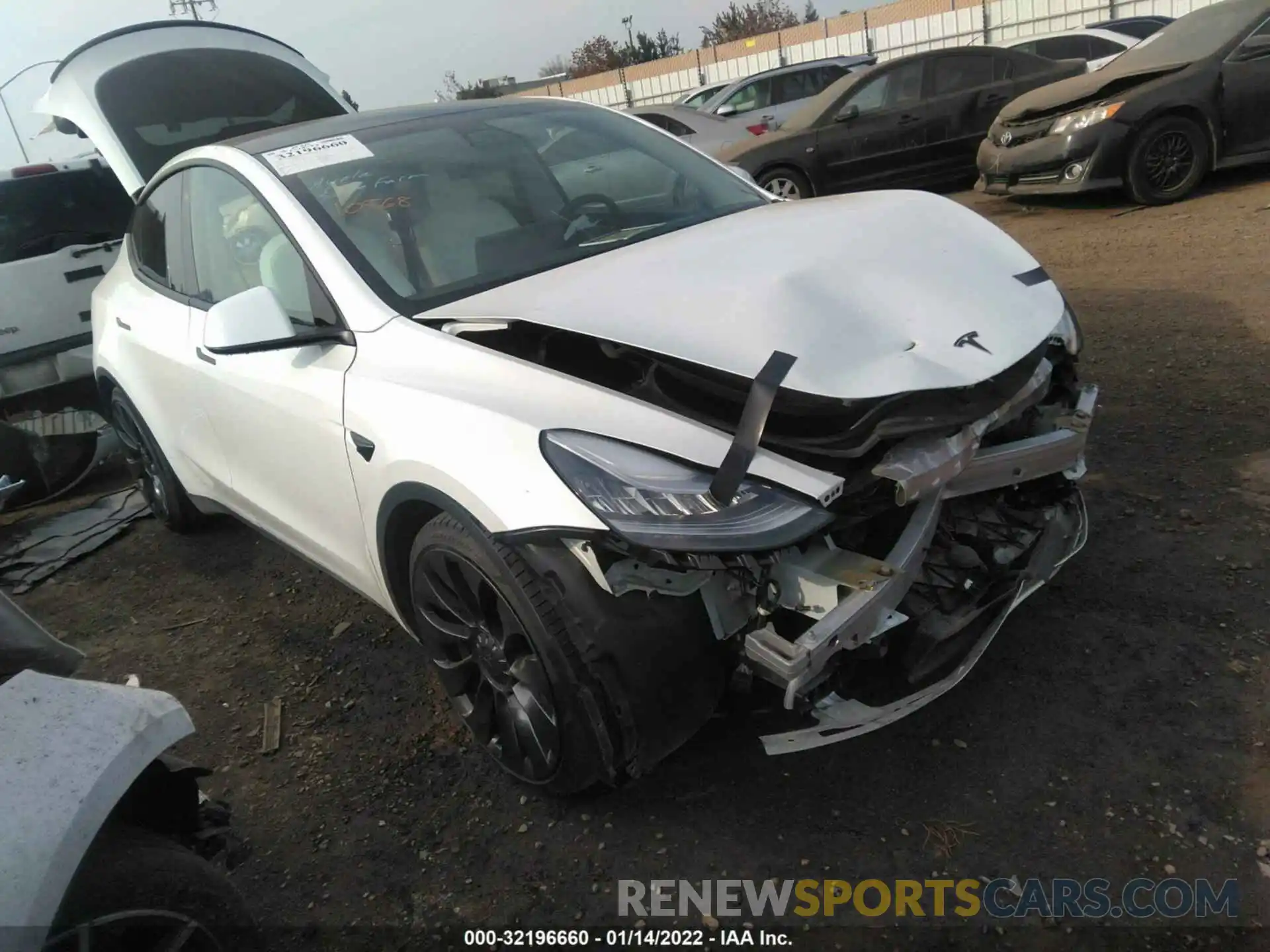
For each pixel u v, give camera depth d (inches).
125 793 62.9
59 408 213.8
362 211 106.5
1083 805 83.2
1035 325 89.9
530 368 84.5
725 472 72.7
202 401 127.3
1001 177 323.3
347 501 99.7
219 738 113.9
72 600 159.3
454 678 95.0
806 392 76.2
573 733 78.8
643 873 84.4
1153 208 296.7
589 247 109.7
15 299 202.2
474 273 104.0
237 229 117.3
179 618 146.8
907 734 94.7
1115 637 102.4
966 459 82.1
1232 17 291.4
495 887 85.9
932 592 87.8
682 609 75.1
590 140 130.1
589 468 73.5
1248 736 87.0
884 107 379.6
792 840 85.1
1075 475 99.8
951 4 975.6
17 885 51.5
